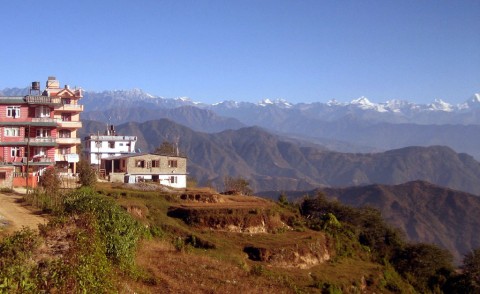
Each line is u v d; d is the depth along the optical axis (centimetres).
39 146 6606
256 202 6400
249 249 4641
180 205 5541
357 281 4869
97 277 1680
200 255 3969
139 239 3325
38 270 1484
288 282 3759
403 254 6856
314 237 5450
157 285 2588
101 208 2595
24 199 4122
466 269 6650
